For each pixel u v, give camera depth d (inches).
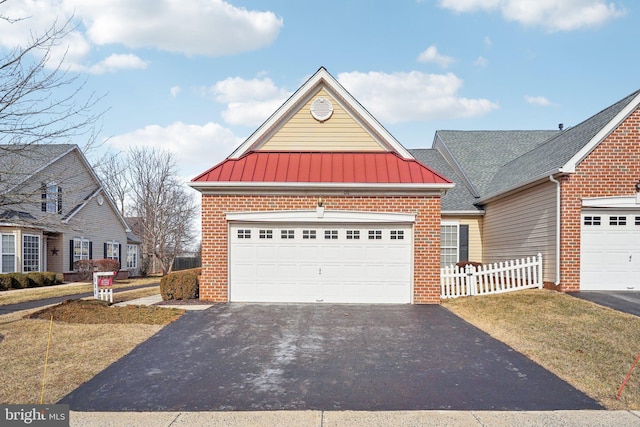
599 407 225.5
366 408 225.0
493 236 732.7
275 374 275.9
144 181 1723.7
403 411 220.8
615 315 410.6
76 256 1100.5
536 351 320.8
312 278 525.3
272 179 524.4
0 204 379.6
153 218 1616.6
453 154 899.4
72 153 1005.8
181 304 509.4
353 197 528.7
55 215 456.1
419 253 523.5
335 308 485.7
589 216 541.0
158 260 1733.5
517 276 576.1
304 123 580.7
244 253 528.7
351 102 570.3
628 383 257.6
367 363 297.3
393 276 523.8
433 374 276.2
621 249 539.2
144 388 252.8
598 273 538.3
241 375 274.1
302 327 395.2
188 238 1893.5
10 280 807.7
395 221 522.9
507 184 681.6
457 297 553.0
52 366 288.0
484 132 982.4
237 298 527.2
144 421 209.9
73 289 802.8
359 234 527.8
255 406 227.9
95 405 229.3
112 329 382.0
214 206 529.3
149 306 480.4
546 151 682.2
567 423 206.4
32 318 423.8
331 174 532.4
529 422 207.5
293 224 528.7
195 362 298.8
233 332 377.1
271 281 526.6
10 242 896.9
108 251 1264.8
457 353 319.9
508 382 261.9
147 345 337.7
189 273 571.2
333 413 218.4
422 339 357.4
